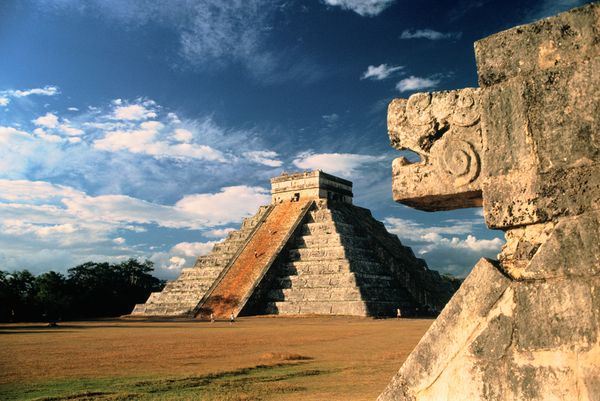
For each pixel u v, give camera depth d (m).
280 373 18.84
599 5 5.17
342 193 96.38
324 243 78.69
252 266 79.69
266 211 93.12
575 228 4.89
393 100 6.54
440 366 5.30
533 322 4.88
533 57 5.50
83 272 105.31
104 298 105.00
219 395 14.38
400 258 83.19
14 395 14.69
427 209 6.80
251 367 20.39
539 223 5.25
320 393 14.65
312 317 66.62
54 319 83.94
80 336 38.69
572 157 5.09
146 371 19.58
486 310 5.17
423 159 6.27
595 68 5.09
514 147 5.48
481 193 5.86
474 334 5.19
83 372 19.39
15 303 81.75
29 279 87.25
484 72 5.81
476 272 5.37
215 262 87.81
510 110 5.56
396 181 6.34
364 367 20.20
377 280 74.06
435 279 90.31
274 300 74.69
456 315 5.36
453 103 6.00
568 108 5.19
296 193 92.81
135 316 85.25
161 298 85.81
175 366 21.02
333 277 71.06
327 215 85.06
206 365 21.23
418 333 37.94
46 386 16.27
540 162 5.27
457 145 5.92
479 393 5.02
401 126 6.38
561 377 4.64
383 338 33.75
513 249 5.44
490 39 5.83
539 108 5.36
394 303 71.94
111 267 111.50
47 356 24.80
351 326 48.50
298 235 83.81
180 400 13.69
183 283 86.31
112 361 22.77
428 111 6.16
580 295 4.71
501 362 4.97
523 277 5.09
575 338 4.65
